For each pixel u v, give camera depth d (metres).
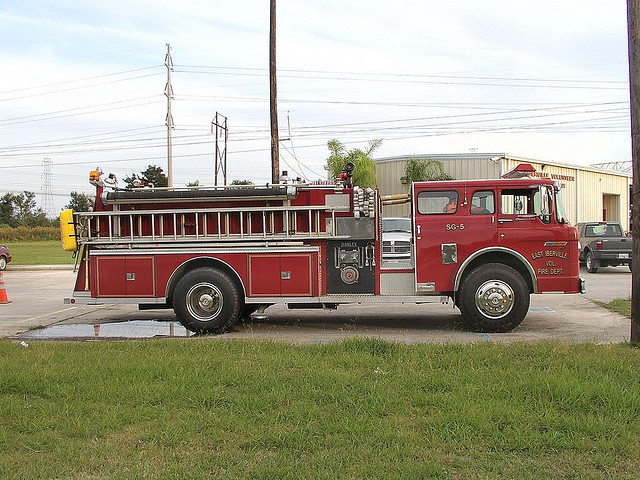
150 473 3.89
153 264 9.73
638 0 6.90
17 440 4.47
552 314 11.10
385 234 12.86
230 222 9.74
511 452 4.15
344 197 9.52
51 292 17.06
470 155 27.80
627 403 4.88
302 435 4.41
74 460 4.10
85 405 5.19
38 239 65.06
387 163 29.45
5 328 10.41
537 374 5.64
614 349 6.73
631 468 3.89
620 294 14.30
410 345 7.23
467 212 9.31
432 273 9.30
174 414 4.96
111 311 12.77
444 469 3.90
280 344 7.50
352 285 9.54
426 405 5.05
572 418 4.61
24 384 5.78
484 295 9.12
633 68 6.91
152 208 9.91
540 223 9.23
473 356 6.48
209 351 7.17
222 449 4.27
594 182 34.38
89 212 9.90
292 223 9.59
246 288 9.57
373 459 4.03
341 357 6.59
